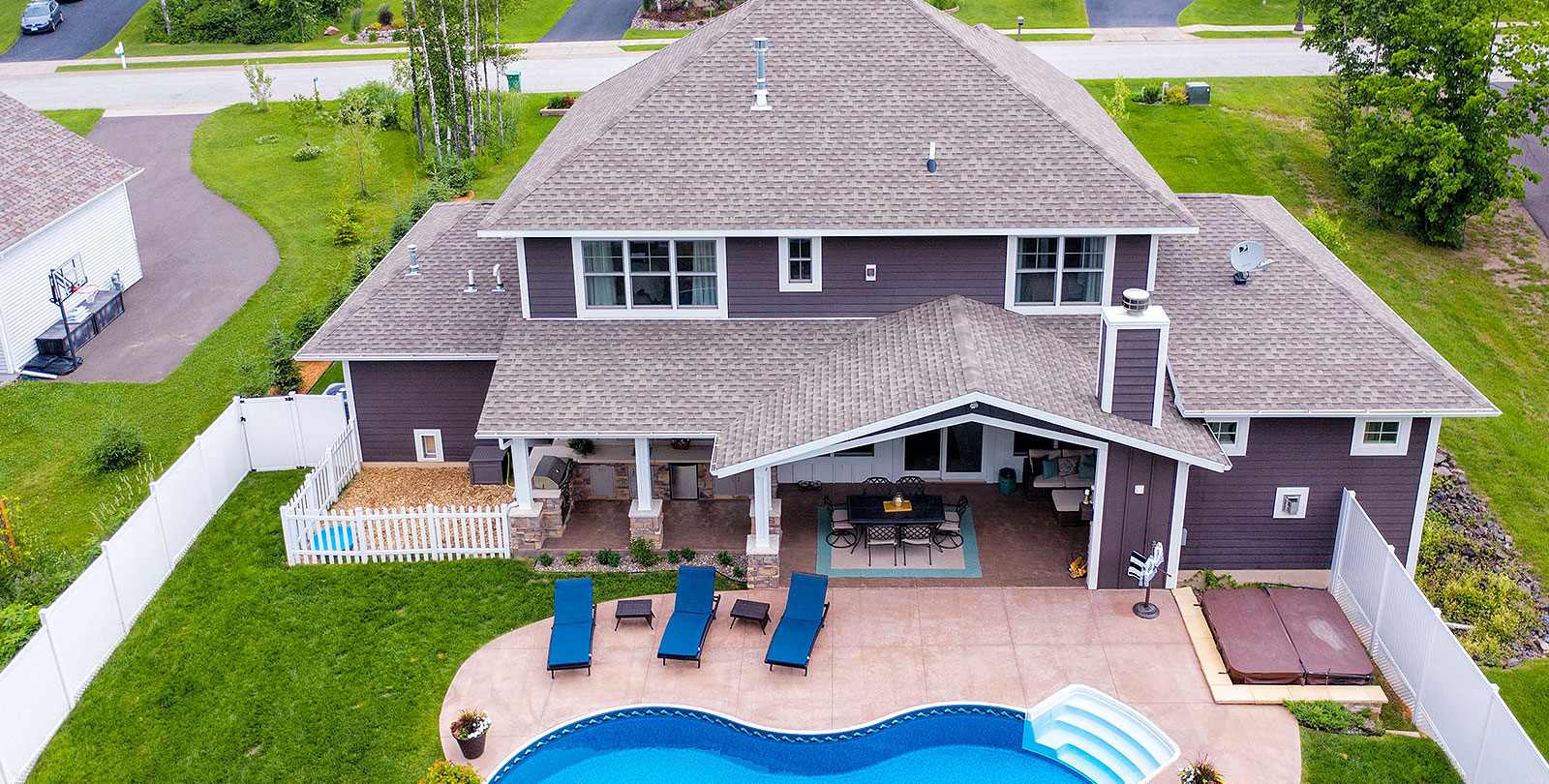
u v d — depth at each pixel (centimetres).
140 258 3991
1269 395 2194
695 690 2003
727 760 1878
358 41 6656
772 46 2652
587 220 2358
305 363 3266
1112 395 2136
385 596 2256
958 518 2405
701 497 2564
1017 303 2459
